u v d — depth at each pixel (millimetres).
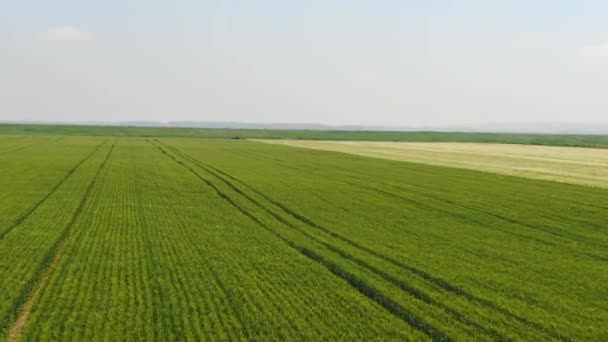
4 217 27719
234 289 16703
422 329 14000
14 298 15391
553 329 14062
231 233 25156
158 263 19547
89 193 37250
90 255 20500
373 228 27047
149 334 13188
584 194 40000
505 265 20391
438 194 39469
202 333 13328
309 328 13789
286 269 19031
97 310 14672
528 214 31562
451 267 19859
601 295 17062
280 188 41750
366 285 17266
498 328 13992
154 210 31047
